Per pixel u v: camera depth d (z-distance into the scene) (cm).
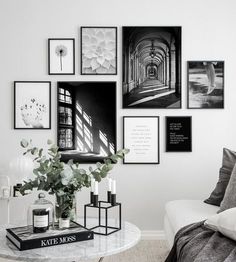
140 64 361
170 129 361
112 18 360
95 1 359
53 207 204
